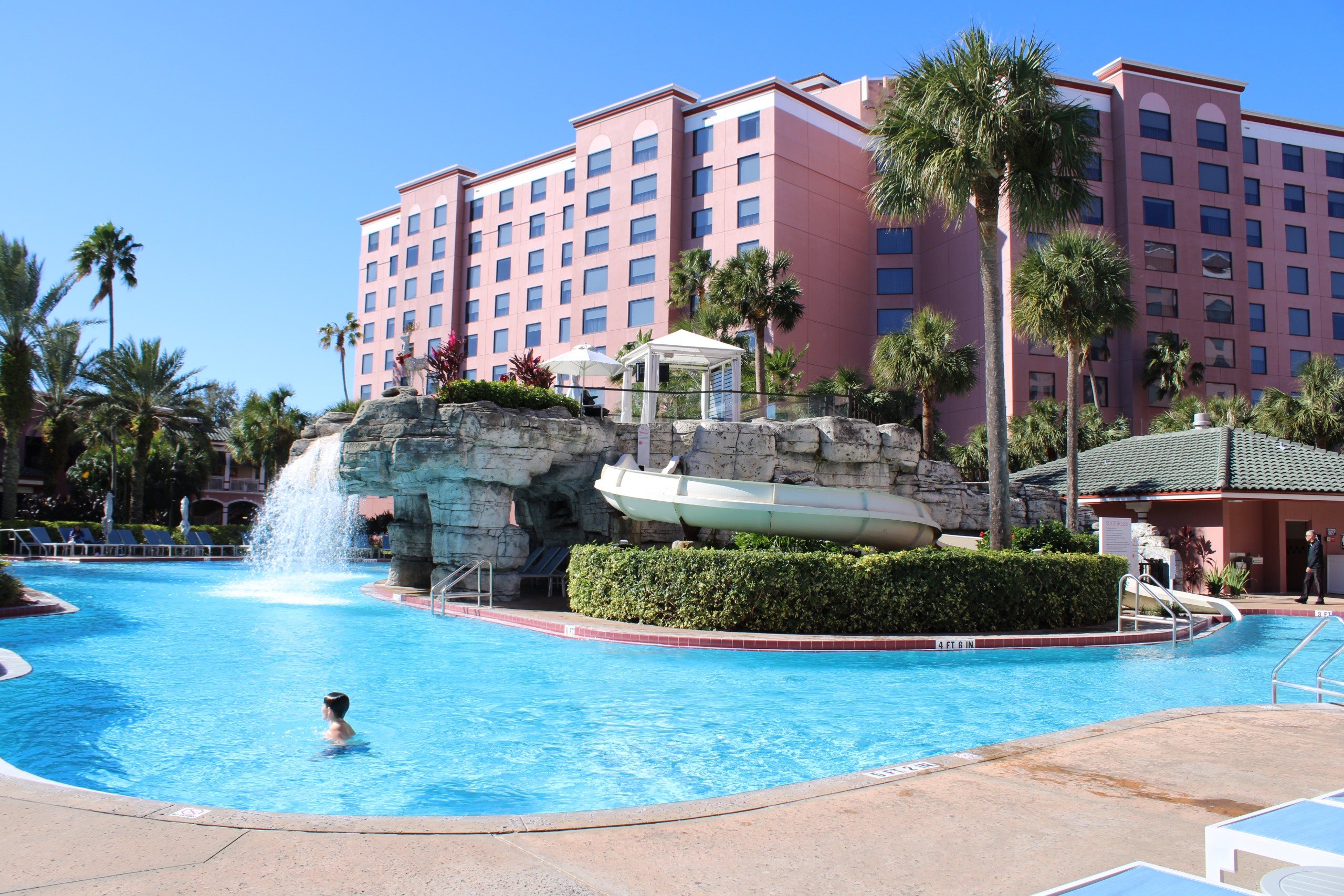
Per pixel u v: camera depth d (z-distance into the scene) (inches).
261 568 1242.6
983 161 655.8
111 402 1637.6
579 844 169.3
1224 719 303.9
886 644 523.5
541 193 2335.1
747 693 396.5
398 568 931.3
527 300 2317.9
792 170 1898.4
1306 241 2176.4
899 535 687.1
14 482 1449.3
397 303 2605.8
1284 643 609.9
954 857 165.0
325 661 471.2
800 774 269.1
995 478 685.3
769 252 1841.8
